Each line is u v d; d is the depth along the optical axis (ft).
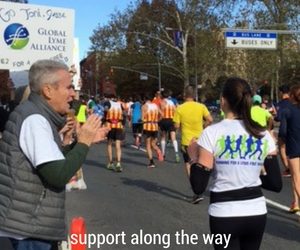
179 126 34.06
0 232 10.80
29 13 24.40
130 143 77.20
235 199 12.92
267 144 13.16
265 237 23.97
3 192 10.72
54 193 10.85
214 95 197.57
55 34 24.86
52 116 11.22
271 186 13.44
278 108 30.01
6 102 27.35
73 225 14.61
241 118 13.19
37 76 11.12
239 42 86.89
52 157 10.50
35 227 10.66
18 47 24.32
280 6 132.16
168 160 55.42
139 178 42.63
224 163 12.96
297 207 28.84
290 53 138.82
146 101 53.72
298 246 22.58
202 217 28.22
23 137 10.66
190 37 184.14
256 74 150.00
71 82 11.69
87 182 40.11
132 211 29.71
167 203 32.09
